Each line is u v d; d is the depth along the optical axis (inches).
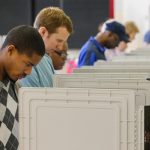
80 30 501.4
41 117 81.4
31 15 481.1
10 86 102.3
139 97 99.1
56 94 80.4
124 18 513.0
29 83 119.2
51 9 130.1
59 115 80.6
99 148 79.3
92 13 502.0
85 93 79.2
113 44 249.1
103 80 109.7
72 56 482.6
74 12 501.0
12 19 486.3
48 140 81.4
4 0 484.7
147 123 86.2
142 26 522.3
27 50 95.0
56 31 128.2
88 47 243.8
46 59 129.9
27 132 82.0
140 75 125.5
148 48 343.3
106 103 78.4
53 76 116.3
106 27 249.1
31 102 81.5
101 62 178.5
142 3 522.6
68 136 80.5
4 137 97.7
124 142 77.9
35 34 96.7
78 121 79.9
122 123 77.7
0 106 98.6
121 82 107.7
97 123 79.0
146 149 86.2
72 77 113.0
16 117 100.3
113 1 503.2
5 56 97.2
